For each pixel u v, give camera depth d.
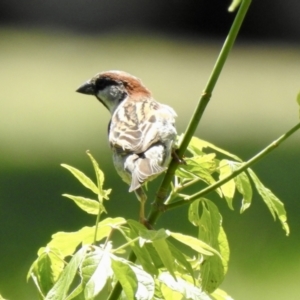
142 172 4.34
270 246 11.77
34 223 12.48
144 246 3.40
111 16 41.22
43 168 16.53
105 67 33.81
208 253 3.31
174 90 29.39
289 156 17.64
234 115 24.45
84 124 22.64
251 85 30.53
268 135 20.84
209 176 4.12
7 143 19.47
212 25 41.06
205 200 4.00
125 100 5.86
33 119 23.30
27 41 38.75
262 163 16.92
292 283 10.39
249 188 4.12
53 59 35.34
